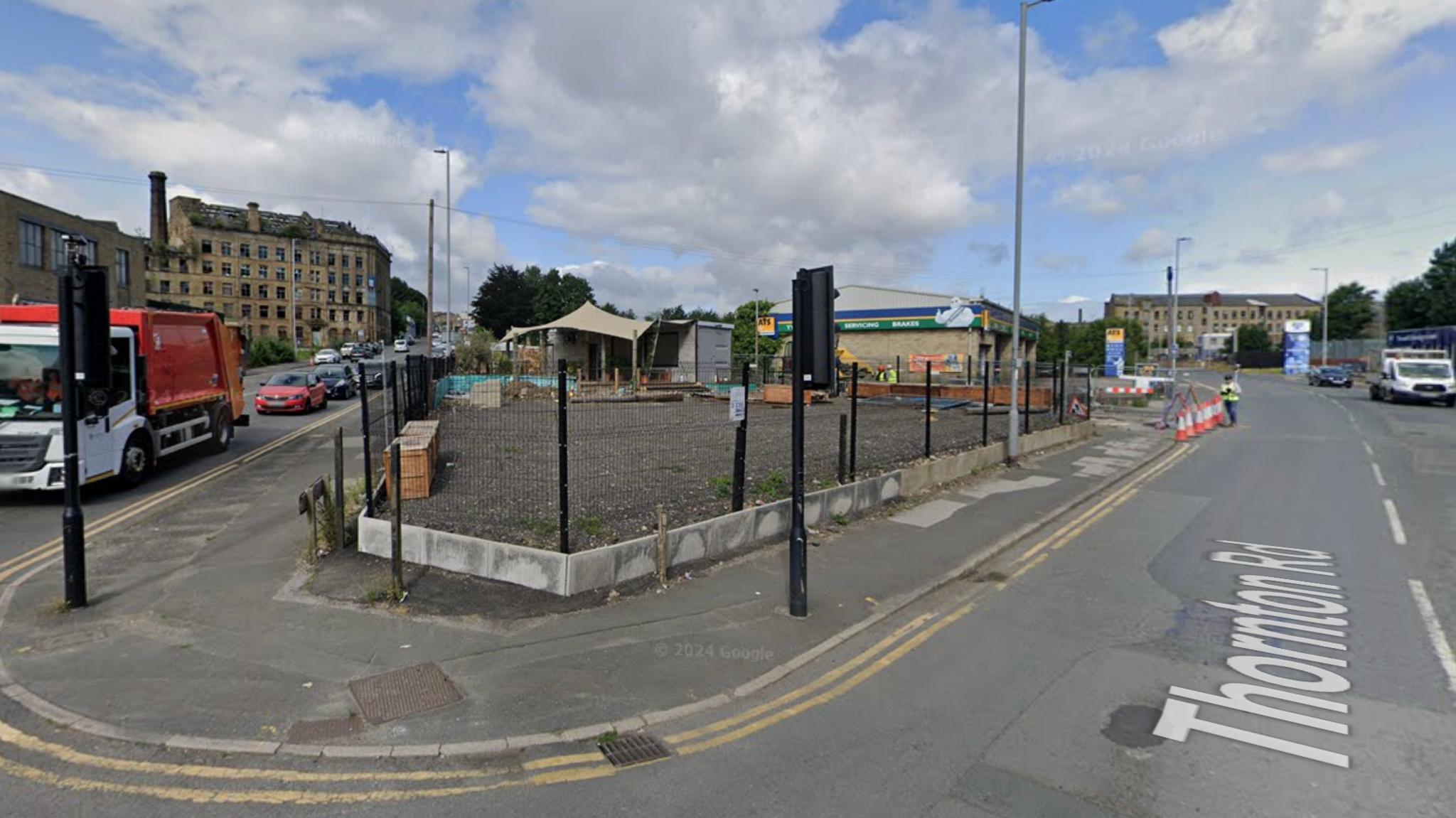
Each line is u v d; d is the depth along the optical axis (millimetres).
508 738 4266
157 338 12648
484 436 14438
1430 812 3602
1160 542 9273
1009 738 4348
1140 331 80438
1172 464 16047
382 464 10266
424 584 6754
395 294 138125
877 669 5355
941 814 3584
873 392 28594
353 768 3959
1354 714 4633
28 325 10539
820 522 9578
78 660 5180
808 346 6250
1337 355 80750
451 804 3662
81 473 10258
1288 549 8875
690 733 4398
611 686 4949
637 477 10742
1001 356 45688
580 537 7410
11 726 4289
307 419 22875
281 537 8523
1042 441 17359
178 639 5551
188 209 95375
